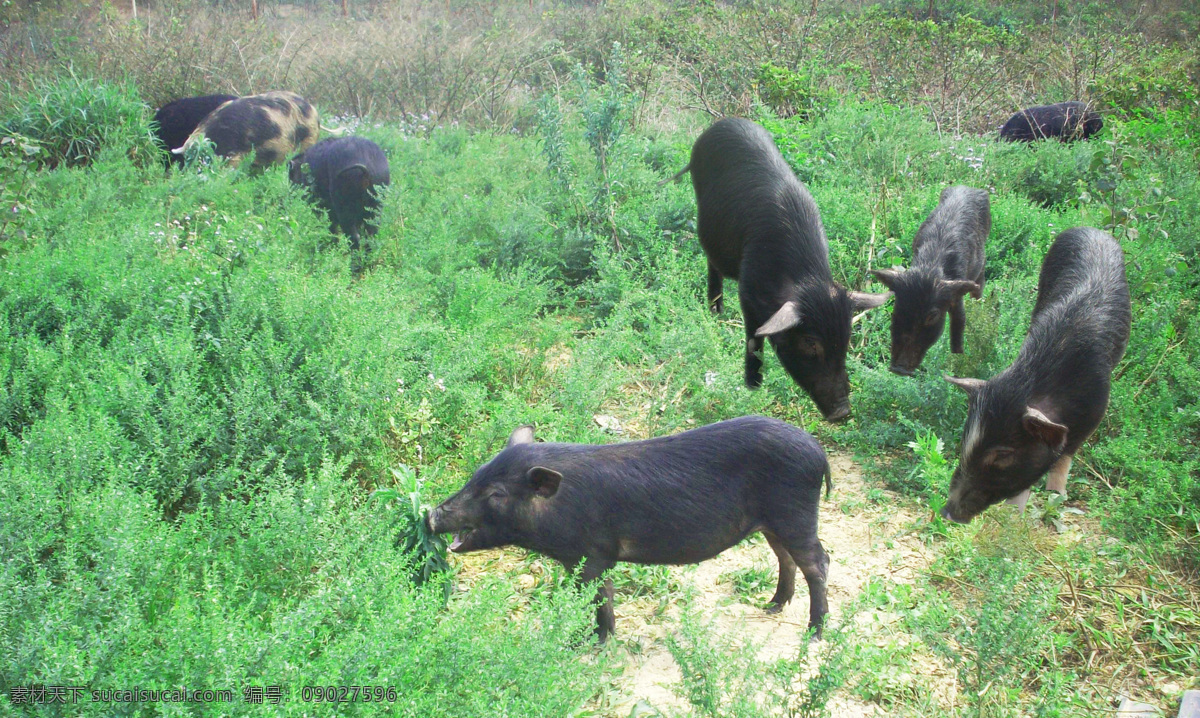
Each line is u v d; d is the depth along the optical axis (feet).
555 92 49.93
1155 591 14.38
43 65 45.44
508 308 22.65
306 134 39.14
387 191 29.12
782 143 33.42
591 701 11.82
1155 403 18.16
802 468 12.72
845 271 24.85
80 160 34.50
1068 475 17.42
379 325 18.84
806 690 11.71
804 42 51.16
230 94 43.62
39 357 16.26
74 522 12.07
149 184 30.42
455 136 42.24
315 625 10.61
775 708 11.67
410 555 12.61
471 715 9.73
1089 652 13.17
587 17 61.16
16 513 11.41
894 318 19.13
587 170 33.09
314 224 29.25
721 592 14.46
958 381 15.19
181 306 18.44
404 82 50.93
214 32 50.49
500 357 20.77
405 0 68.33
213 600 10.12
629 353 21.49
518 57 53.26
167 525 12.33
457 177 33.58
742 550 15.51
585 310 25.54
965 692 11.82
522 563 14.93
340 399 16.61
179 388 15.19
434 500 15.05
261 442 15.84
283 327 18.56
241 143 36.65
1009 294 20.77
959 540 15.06
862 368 19.52
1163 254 22.86
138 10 58.54
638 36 55.01
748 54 50.14
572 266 27.71
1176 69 48.16
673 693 11.83
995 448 14.17
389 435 17.04
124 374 15.84
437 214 29.17
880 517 16.46
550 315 22.95
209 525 12.81
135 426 14.88
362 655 9.74
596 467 12.76
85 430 13.75
